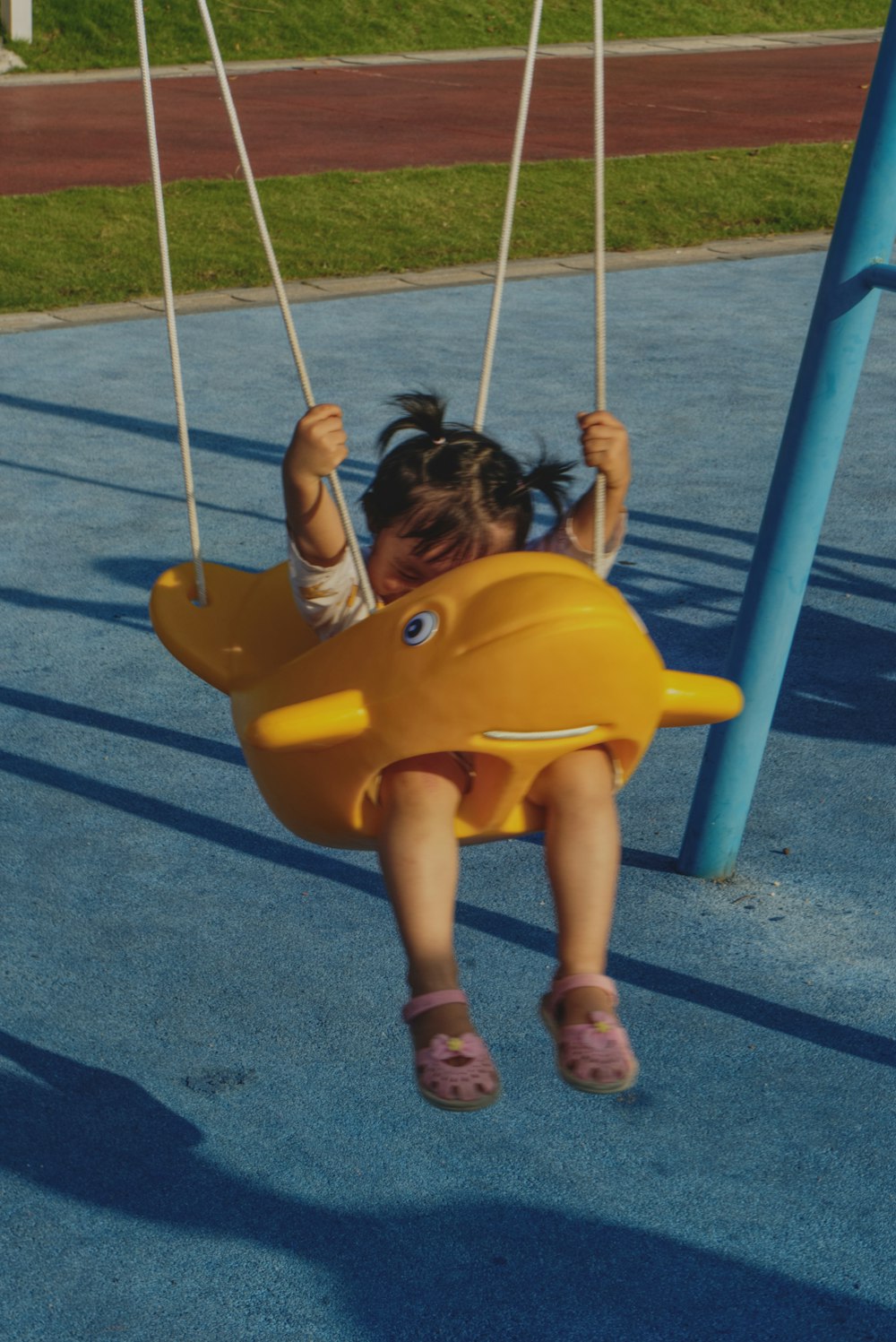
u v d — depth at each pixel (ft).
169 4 73.67
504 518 7.85
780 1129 9.33
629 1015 10.40
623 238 39.78
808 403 10.81
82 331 29.78
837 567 19.31
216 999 10.40
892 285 10.17
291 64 71.87
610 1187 8.79
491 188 44.04
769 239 40.22
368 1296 7.95
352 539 7.48
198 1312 7.82
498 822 7.21
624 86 67.87
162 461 22.59
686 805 13.50
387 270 35.53
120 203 39.93
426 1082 6.54
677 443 24.08
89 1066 9.67
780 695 15.65
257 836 12.66
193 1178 8.75
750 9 89.61
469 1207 8.59
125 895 11.66
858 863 12.50
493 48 78.43
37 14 70.54
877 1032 10.32
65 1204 8.53
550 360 28.45
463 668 6.52
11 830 12.57
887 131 10.02
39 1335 7.66
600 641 6.53
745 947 11.27
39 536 19.51
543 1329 7.76
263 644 8.31
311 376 27.17
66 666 15.88
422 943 6.82
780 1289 8.08
